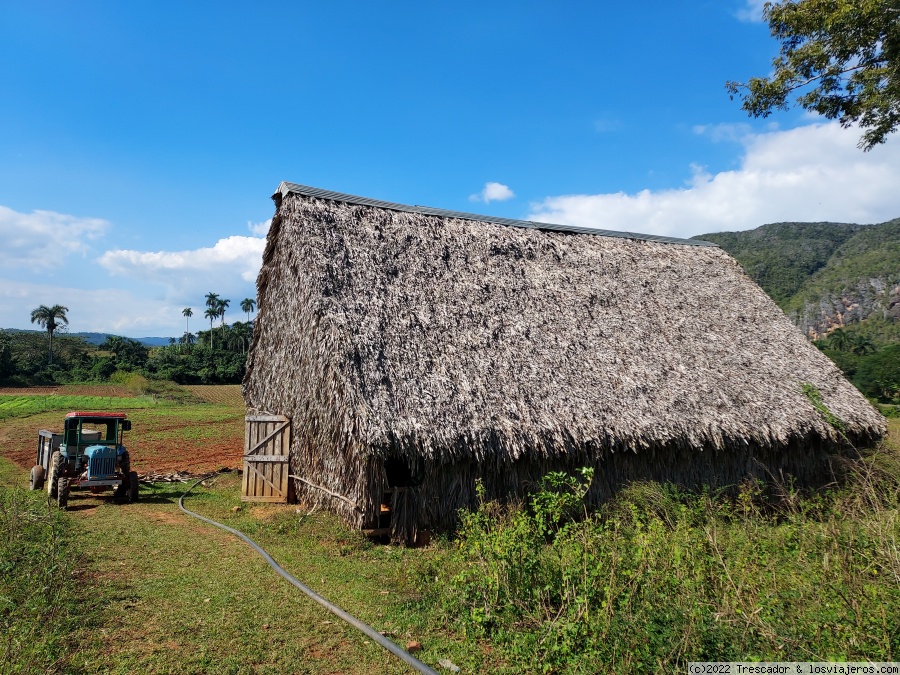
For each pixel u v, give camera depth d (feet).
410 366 34.09
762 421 39.68
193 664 17.71
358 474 32.65
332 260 38.34
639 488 33.81
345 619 21.29
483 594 20.40
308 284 37.47
